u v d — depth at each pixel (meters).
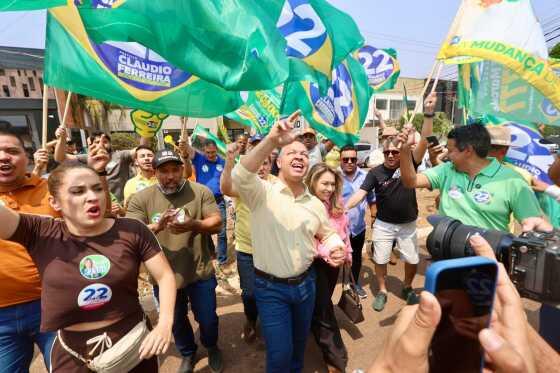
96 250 1.49
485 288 0.66
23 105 17.80
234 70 1.89
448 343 0.63
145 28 1.78
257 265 2.03
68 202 1.43
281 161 2.07
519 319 0.74
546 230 1.18
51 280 1.44
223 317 3.32
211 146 4.77
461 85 3.78
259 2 1.95
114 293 1.53
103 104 16.78
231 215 6.66
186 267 2.30
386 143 3.30
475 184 1.96
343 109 3.49
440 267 0.62
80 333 1.51
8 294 1.79
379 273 3.51
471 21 2.35
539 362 0.78
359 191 3.44
